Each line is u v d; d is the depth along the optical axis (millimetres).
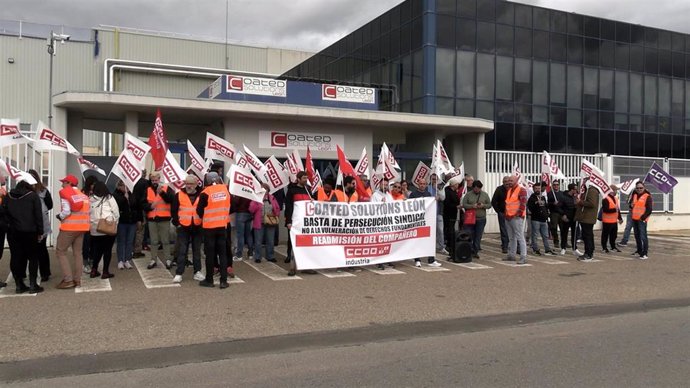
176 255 10609
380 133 18562
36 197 8203
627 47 28281
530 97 25141
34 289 8305
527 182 14664
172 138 19953
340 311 7508
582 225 12617
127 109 13727
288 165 12117
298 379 5082
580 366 5434
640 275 10641
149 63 36594
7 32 34875
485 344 6238
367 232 10727
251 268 10734
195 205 9195
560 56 26141
